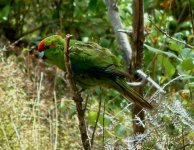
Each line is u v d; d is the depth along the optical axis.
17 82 11.83
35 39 14.36
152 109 8.88
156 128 8.62
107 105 11.66
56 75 12.47
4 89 11.61
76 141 11.07
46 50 9.25
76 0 13.78
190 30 13.74
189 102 9.42
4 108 10.94
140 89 9.55
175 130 8.70
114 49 13.83
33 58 13.36
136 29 9.37
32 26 15.22
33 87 12.29
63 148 10.90
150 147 8.59
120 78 9.11
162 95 9.37
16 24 14.95
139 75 9.55
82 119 8.13
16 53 13.76
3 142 10.55
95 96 12.53
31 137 10.55
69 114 11.62
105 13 14.16
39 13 14.98
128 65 10.29
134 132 9.59
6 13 13.88
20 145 10.38
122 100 12.24
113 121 9.63
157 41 11.99
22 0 14.77
